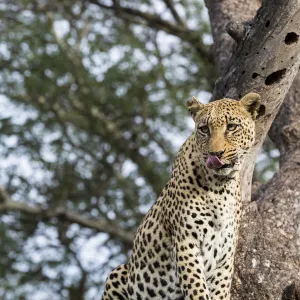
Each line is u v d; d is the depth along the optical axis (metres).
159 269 7.80
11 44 19.53
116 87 19.17
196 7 19.05
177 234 7.55
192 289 7.38
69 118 19.89
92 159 20.44
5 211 19.52
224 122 7.32
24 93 19.91
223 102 7.48
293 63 7.86
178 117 19.66
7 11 20.05
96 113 19.88
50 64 19.33
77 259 20.00
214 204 7.50
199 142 7.40
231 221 7.57
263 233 8.26
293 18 7.74
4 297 19.47
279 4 7.75
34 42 19.55
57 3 20.20
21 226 20.05
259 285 8.02
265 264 8.09
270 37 7.82
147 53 19.36
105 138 19.97
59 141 20.09
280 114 10.09
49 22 20.02
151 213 7.98
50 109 19.86
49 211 19.16
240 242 8.14
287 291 7.53
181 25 19.25
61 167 20.22
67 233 19.97
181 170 7.60
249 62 7.93
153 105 19.62
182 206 7.53
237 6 11.09
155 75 19.25
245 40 7.96
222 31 10.86
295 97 10.09
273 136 10.19
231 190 7.55
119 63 19.08
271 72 7.87
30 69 19.55
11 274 19.70
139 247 7.96
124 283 8.23
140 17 19.19
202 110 7.48
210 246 7.54
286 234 8.38
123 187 20.08
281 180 9.04
